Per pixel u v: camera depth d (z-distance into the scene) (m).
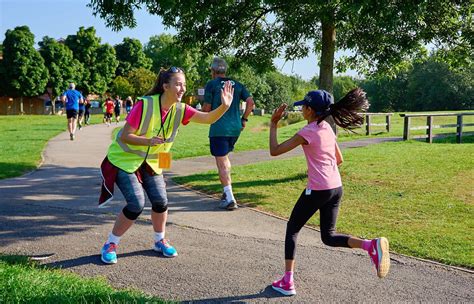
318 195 4.23
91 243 5.49
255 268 4.85
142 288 4.27
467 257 5.07
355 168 10.39
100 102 69.38
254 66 10.51
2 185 8.91
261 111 65.38
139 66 81.00
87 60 65.62
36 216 6.64
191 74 60.91
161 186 5.04
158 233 5.21
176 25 9.66
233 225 6.47
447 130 24.42
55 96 61.41
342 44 10.14
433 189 8.24
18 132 21.81
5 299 3.65
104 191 4.76
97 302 3.74
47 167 11.33
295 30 9.59
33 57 57.72
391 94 79.75
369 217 6.70
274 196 8.20
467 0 8.87
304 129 4.31
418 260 5.07
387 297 4.20
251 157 13.84
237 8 9.48
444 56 10.41
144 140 4.60
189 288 4.31
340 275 4.69
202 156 14.15
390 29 7.27
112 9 8.62
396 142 16.86
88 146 16.05
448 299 4.16
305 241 5.77
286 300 4.11
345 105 4.34
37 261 4.83
